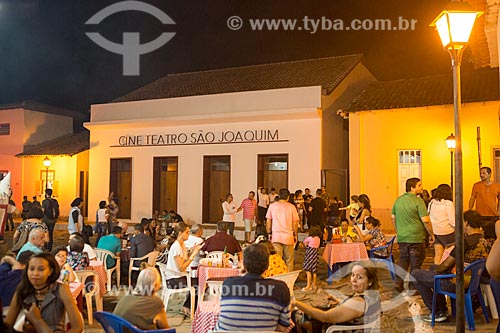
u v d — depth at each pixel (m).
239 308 4.57
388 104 18.06
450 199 8.76
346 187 20.75
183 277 8.23
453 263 6.93
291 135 19.67
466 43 5.44
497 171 16.72
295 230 10.39
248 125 20.48
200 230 9.67
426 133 17.67
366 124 18.50
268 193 19.88
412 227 8.80
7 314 4.53
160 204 22.64
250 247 4.76
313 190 19.17
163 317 4.99
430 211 8.89
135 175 22.97
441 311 7.23
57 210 14.41
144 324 4.82
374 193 18.31
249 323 4.54
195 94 22.62
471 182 16.91
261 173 20.34
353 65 21.75
